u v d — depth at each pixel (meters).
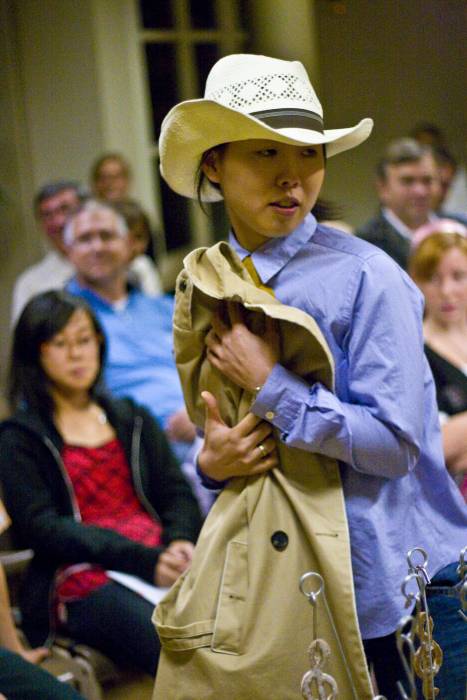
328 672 3.19
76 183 9.27
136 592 5.27
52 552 5.36
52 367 5.60
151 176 10.74
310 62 11.57
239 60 3.26
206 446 3.39
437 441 3.39
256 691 3.21
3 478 5.46
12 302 10.95
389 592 3.22
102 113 10.29
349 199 13.77
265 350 3.26
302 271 3.29
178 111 3.17
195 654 3.31
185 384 3.52
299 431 3.17
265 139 3.15
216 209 10.76
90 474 5.63
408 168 8.70
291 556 3.27
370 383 3.15
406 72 14.09
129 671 5.30
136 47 10.39
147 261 9.63
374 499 3.27
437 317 6.43
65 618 5.33
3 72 10.55
